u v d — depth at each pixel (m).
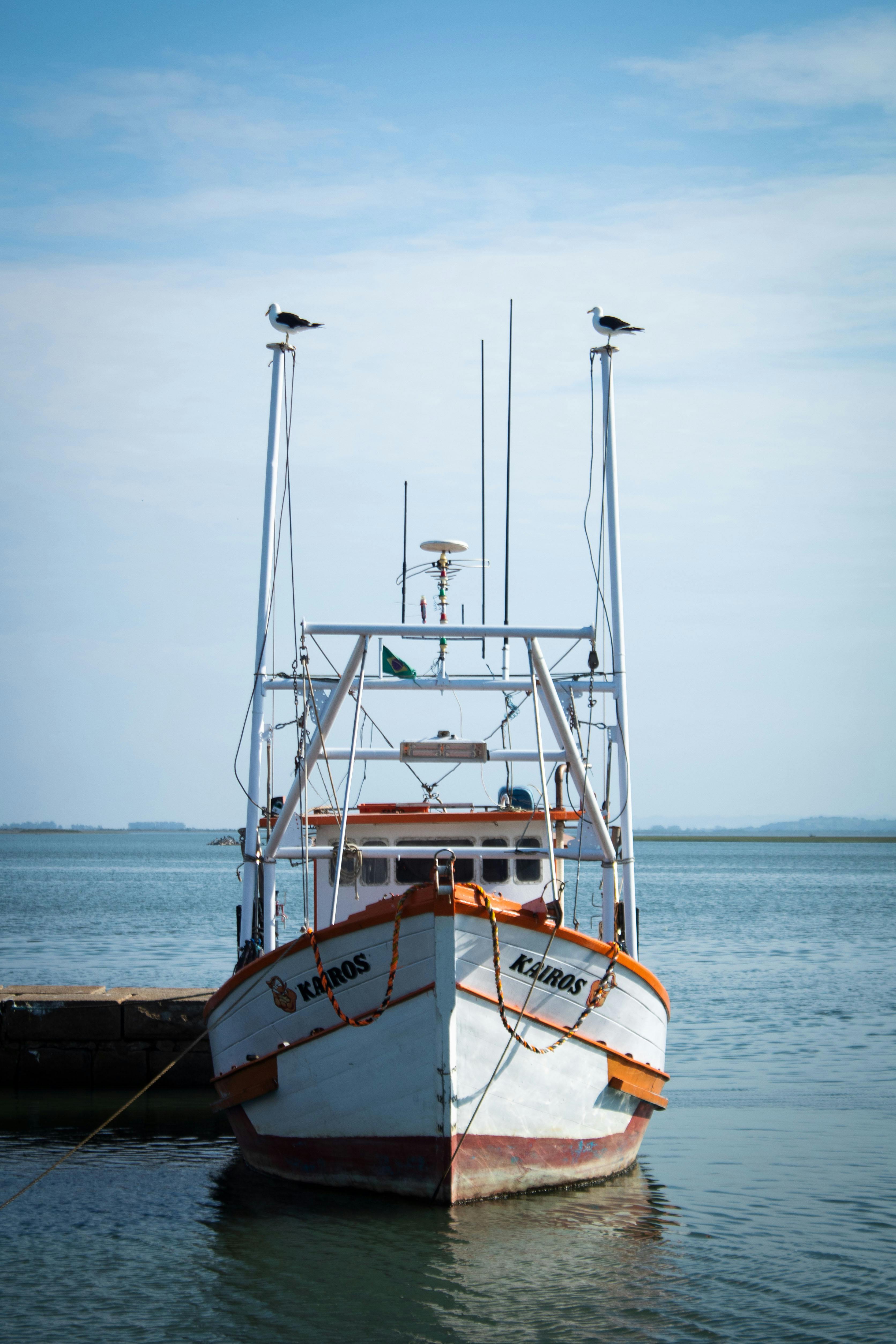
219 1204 13.62
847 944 46.78
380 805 16.83
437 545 15.30
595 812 14.20
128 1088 20.50
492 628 13.69
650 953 43.31
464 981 12.11
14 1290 11.07
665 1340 9.99
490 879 15.70
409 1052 12.27
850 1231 12.73
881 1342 9.94
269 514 15.67
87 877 116.12
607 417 15.95
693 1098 19.73
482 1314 10.49
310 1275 11.32
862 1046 24.48
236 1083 13.95
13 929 51.22
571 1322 10.37
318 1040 12.88
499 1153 12.72
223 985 14.25
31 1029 20.58
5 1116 18.69
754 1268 11.61
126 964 36.84
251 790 15.17
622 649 15.42
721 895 85.75
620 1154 14.05
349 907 15.66
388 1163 12.68
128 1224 12.91
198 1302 10.75
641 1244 12.25
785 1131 17.34
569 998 12.93
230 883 101.88
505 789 17.39
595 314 15.84
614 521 15.71
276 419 15.81
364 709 16.17
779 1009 29.56
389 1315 10.48
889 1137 16.97
